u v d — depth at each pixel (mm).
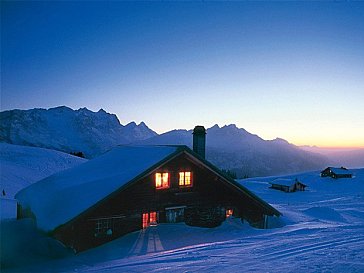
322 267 10531
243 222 24016
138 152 24516
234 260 12414
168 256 14312
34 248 17922
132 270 12188
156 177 21172
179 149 21266
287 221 27516
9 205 35750
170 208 21312
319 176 114812
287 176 125250
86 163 28219
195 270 11258
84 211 17234
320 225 24578
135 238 19109
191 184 22578
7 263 15938
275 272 10320
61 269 14891
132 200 19984
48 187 23531
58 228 16516
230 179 23453
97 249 17969
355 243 14688
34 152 98812
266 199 65500
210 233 20891
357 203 49625
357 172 120875
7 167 70750
